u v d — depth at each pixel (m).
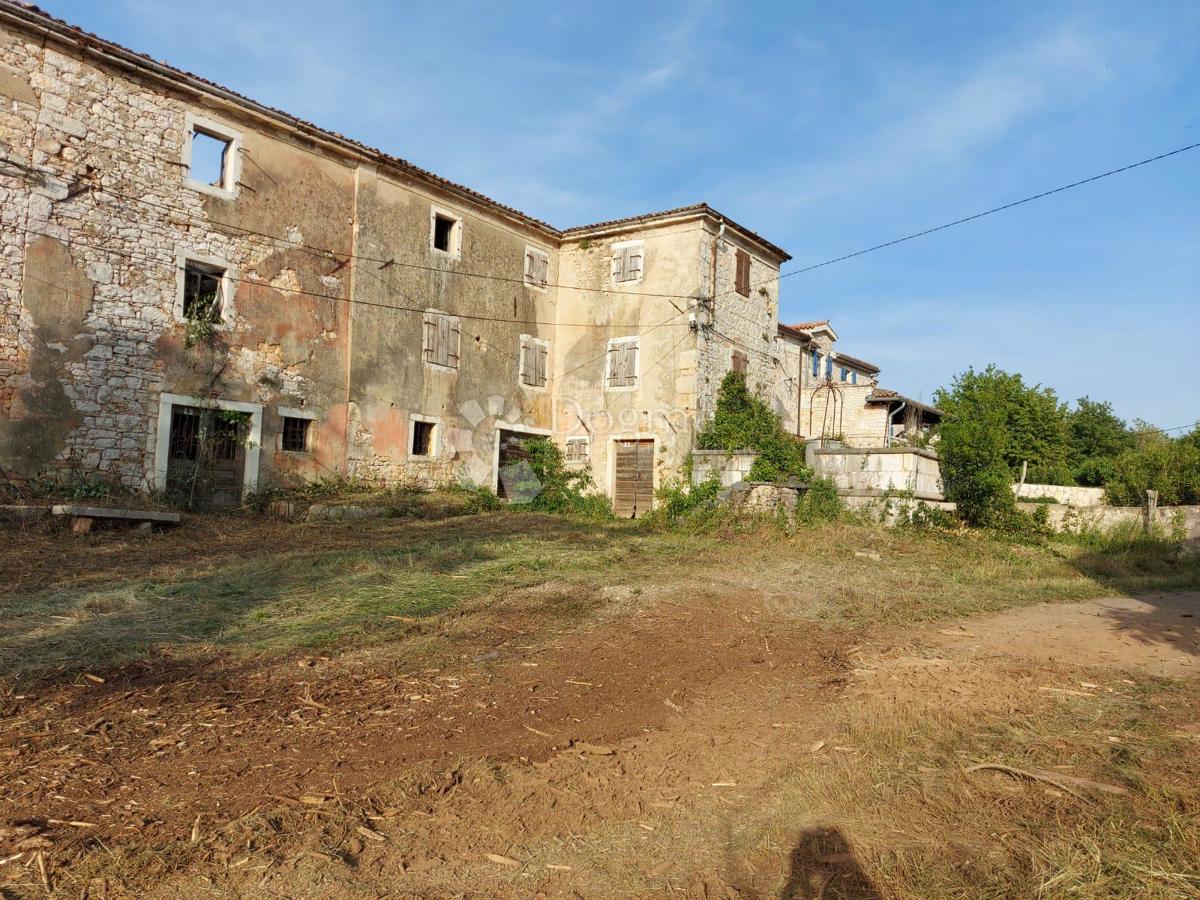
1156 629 7.71
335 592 7.71
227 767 3.82
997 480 16.81
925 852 3.18
